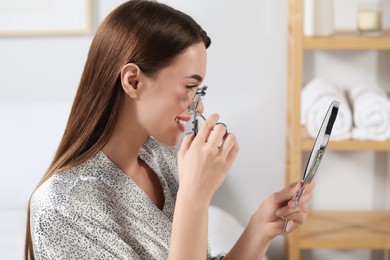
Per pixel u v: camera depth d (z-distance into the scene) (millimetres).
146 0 1305
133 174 1373
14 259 2260
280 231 1456
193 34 1272
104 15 2887
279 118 2945
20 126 2855
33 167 2816
